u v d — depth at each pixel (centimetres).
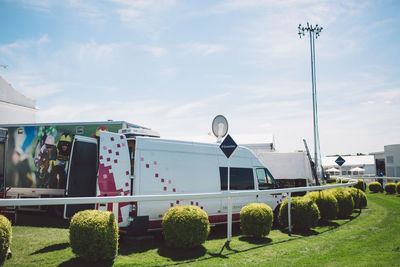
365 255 543
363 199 1287
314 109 2569
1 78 1838
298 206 799
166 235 591
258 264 489
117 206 669
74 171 775
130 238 661
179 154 796
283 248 599
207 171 835
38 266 448
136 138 743
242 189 897
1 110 1838
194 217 588
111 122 1034
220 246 612
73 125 1053
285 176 1597
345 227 844
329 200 955
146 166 728
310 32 2638
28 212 1123
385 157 3184
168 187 748
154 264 479
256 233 695
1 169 916
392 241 648
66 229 784
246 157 955
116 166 696
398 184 1894
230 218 667
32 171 1063
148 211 696
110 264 470
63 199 457
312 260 513
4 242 426
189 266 474
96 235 462
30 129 1090
